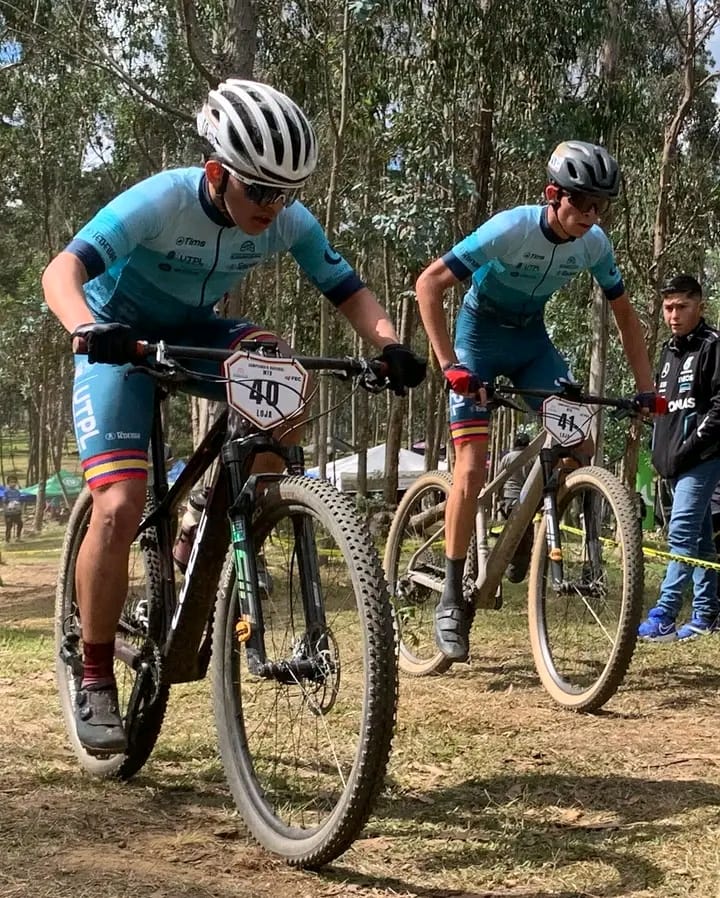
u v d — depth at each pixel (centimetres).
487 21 1012
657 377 509
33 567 1397
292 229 257
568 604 409
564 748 309
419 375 240
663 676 414
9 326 2452
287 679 218
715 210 1346
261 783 260
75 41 1063
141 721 264
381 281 2098
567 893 204
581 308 1495
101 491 239
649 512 805
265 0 1119
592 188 335
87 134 1836
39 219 2227
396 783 276
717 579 512
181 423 2433
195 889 199
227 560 243
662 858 220
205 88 1288
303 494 221
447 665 415
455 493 380
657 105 1333
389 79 1109
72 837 227
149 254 247
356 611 209
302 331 1802
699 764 292
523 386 390
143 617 261
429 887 206
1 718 347
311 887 204
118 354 208
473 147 1186
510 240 348
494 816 250
